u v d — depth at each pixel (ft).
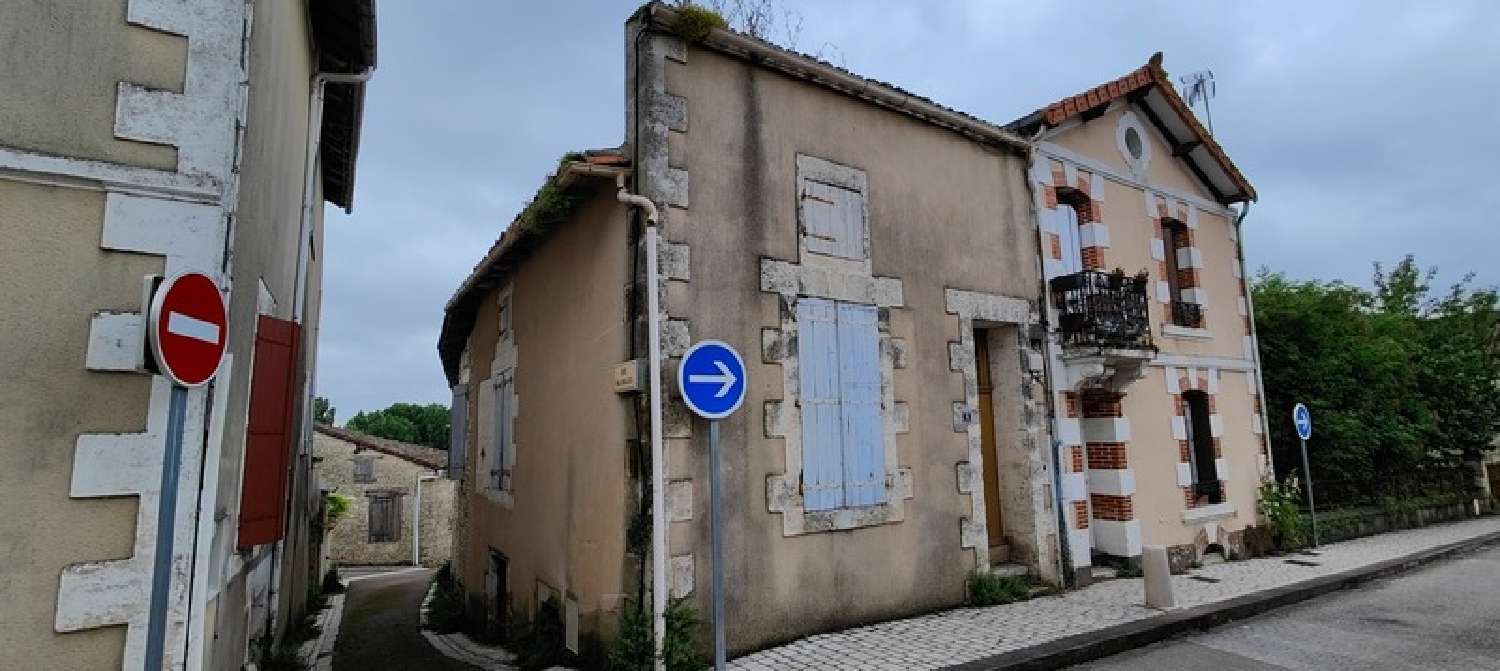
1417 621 23.17
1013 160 28.63
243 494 14.83
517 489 26.58
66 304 10.33
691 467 18.33
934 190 25.39
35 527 9.87
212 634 12.39
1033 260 28.27
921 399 23.34
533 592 23.94
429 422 158.51
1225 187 39.75
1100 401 30.78
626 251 19.39
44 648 9.77
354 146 29.81
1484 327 61.11
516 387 27.68
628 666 16.76
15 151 10.15
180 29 11.45
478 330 35.88
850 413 21.57
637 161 19.07
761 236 20.58
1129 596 24.95
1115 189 33.71
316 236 33.12
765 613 19.03
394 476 80.79
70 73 10.68
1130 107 36.06
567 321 22.81
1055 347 28.19
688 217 19.22
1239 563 32.96
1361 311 53.26
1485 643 20.54
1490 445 57.00
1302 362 43.27
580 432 21.22
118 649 10.19
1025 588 24.49
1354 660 19.22
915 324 23.71
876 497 21.66
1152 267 34.55
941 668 17.31
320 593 40.32
